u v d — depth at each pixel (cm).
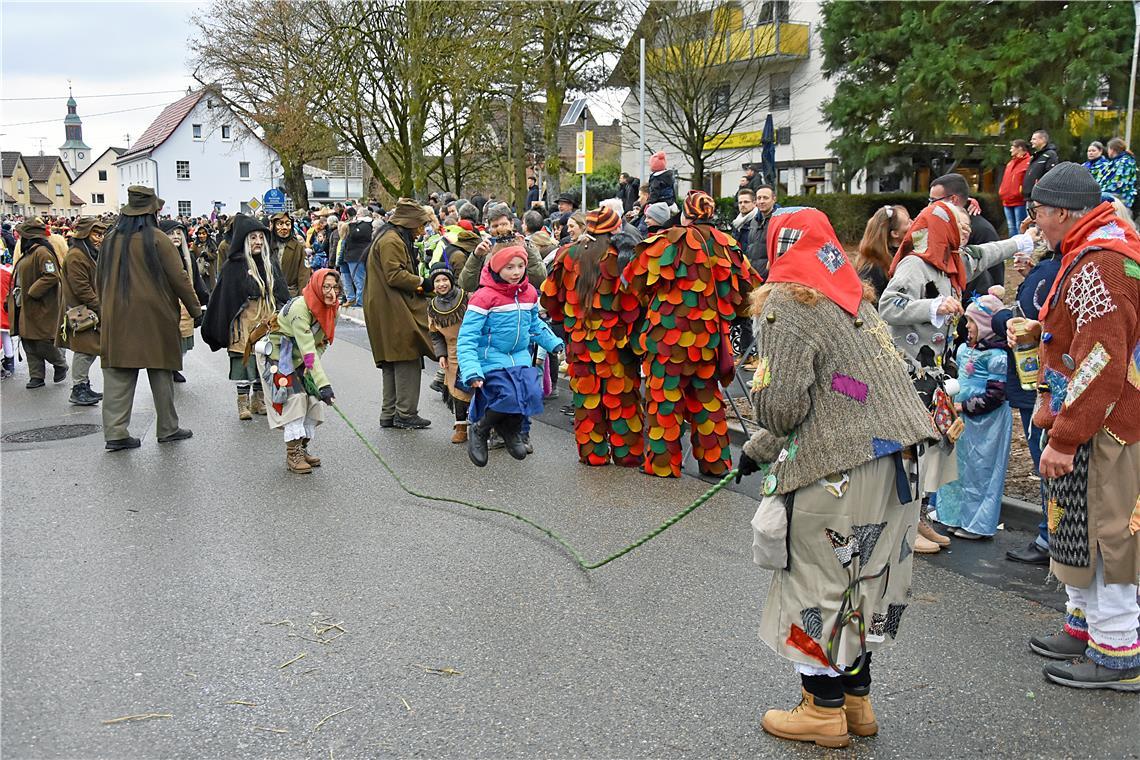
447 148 3444
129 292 795
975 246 556
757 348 340
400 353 867
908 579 347
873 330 336
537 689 391
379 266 860
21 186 11094
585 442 754
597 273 734
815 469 324
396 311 861
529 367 677
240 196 7444
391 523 611
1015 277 1405
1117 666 384
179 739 355
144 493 682
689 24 2814
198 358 1409
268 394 730
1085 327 364
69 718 370
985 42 2398
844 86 2648
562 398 1040
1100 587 382
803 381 320
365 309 878
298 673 407
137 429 895
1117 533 372
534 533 589
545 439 855
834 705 345
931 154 2672
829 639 329
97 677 404
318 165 4438
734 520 614
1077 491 377
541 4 2522
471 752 345
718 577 513
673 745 349
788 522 331
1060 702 378
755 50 3122
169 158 7188
